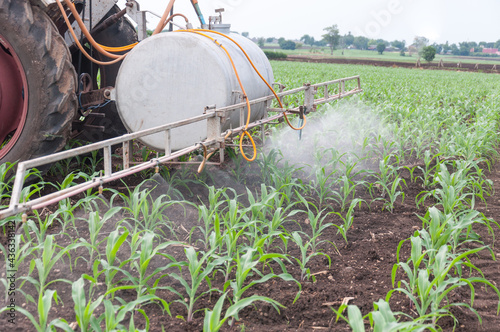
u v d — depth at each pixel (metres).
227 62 4.89
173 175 4.97
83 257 3.45
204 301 3.06
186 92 4.88
